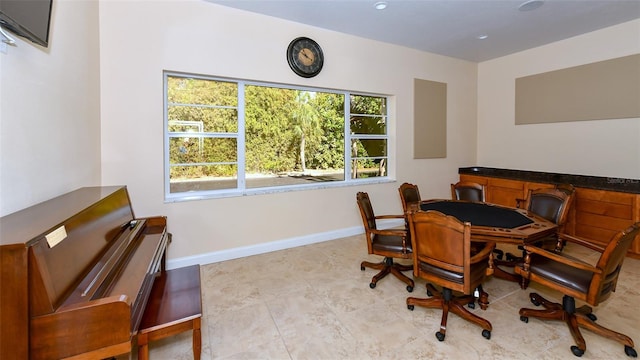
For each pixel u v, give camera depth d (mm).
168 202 2941
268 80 3350
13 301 968
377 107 4434
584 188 3609
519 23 3562
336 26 3617
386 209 4445
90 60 2377
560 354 1796
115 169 2701
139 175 2803
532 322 2119
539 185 4020
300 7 3119
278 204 3566
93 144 2438
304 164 3914
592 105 3896
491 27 3680
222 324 2100
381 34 3896
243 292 2555
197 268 2191
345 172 4211
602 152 3844
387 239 2699
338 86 3846
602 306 2299
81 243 1314
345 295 2514
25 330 988
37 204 1547
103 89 2613
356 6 3105
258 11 3201
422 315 2219
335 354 1804
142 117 2783
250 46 3227
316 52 3605
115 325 1104
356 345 1885
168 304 1694
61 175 1876
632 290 2535
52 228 1145
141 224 2049
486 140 5172
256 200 3418
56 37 1834
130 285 1333
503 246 3670
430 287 2439
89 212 1486
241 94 3350
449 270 1938
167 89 2994
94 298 1139
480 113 5234
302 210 3750
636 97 3537
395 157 4480
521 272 2115
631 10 3232
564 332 2002
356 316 2203
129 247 1699
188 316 1579
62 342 1034
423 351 1826
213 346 1868
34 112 1583
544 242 2498
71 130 2029
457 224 1830
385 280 2801
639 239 3172
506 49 4520
